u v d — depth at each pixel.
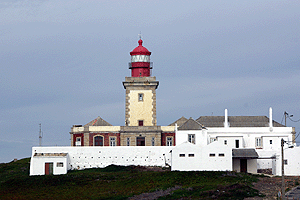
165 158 111.25
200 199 87.12
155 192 92.00
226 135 118.00
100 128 116.56
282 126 120.25
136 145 116.00
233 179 97.31
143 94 119.50
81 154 111.25
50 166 109.00
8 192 95.69
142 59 121.81
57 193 93.94
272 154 110.50
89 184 98.94
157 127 116.19
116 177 102.62
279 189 91.81
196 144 106.25
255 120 122.44
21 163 119.62
